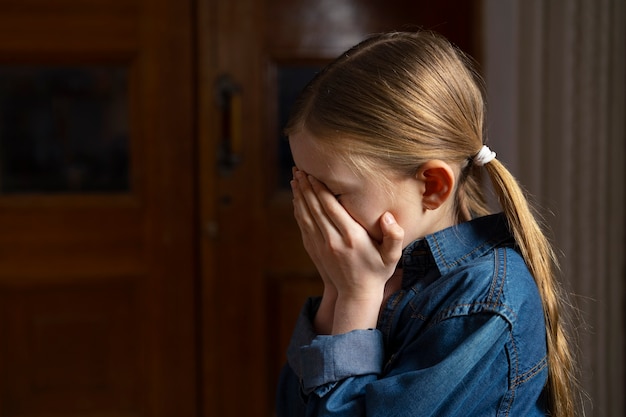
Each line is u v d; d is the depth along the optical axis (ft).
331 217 2.64
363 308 2.64
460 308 2.48
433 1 6.89
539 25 6.00
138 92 6.84
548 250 2.83
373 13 6.89
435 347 2.47
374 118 2.55
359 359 2.55
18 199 6.81
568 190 6.00
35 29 6.70
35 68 6.77
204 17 6.76
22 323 6.89
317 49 6.88
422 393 2.40
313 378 2.57
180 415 7.06
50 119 6.82
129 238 6.93
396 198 2.60
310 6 6.86
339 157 2.56
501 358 2.47
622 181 5.98
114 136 6.88
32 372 6.93
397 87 2.58
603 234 6.00
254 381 7.04
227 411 7.04
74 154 6.86
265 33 6.84
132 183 6.92
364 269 2.64
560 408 2.72
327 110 2.59
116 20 6.76
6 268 6.82
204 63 6.79
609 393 6.07
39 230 6.84
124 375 7.03
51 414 6.98
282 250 6.99
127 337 7.01
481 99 2.86
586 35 5.90
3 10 6.66
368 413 2.46
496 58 6.36
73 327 6.95
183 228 6.96
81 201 6.87
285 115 6.95
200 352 7.06
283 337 7.04
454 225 2.84
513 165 6.15
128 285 6.98
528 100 6.10
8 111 6.78
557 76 6.00
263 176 6.94
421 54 2.68
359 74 2.63
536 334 2.57
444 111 2.63
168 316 7.00
